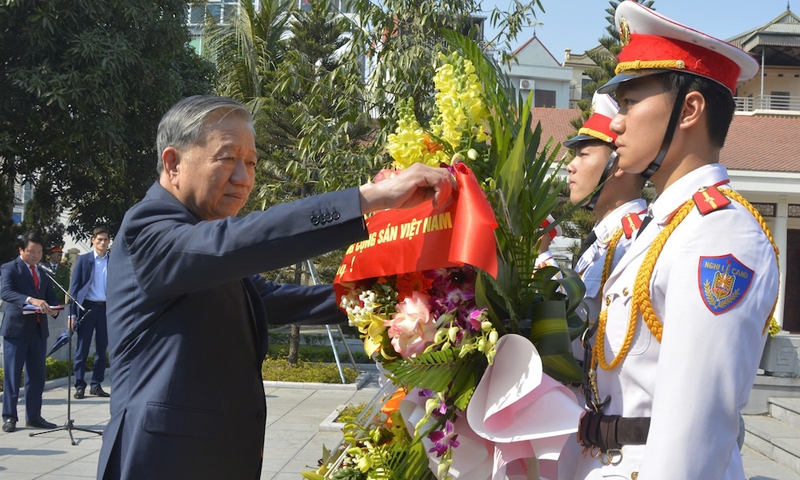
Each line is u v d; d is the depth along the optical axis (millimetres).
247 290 2105
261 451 2004
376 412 2006
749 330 1415
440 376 1594
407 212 1712
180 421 1801
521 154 1622
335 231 1578
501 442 1572
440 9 5875
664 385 1421
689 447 1357
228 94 11188
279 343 13211
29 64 12141
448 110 1737
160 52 13781
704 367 1388
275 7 11125
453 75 1762
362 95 6191
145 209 1856
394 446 1843
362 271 1722
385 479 1812
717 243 1479
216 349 1882
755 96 25047
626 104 1720
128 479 1766
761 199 17953
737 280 1433
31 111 12695
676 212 1633
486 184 1709
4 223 15609
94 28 12398
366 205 1578
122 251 1907
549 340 1656
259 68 10664
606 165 2838
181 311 1854
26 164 13977
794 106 25125
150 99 13742
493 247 1466
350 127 6785
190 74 15477
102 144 12625
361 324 1769
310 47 12984
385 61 5793
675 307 1463
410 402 1718
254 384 1996
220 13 14461
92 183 15508
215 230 1660
